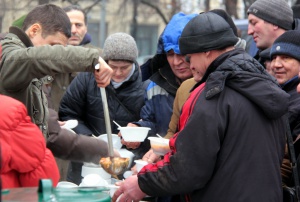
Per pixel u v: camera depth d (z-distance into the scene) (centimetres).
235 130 583
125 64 830
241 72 590
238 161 584
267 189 587
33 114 636
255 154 586
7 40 621
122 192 628
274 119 602
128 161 673
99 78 610
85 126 846
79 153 690
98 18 4156
